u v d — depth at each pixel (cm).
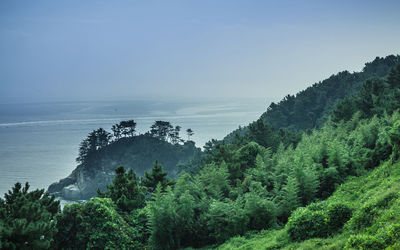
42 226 1498
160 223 2042
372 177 2203
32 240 1481
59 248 1862
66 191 13612
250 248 1670
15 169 18400
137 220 2316
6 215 1530
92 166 14300
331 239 1320
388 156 2542
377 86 6175
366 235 1152
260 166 3180
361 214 1359
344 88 12950
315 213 1502
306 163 2795
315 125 10419
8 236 1393
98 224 1948
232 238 1952
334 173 2453
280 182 2633
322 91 13212
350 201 1880
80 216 1906
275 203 2286
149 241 2066
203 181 2980
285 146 5331
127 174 2888
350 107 5603
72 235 1903
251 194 2158
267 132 5244
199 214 2316
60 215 1917
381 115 4656
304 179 2303
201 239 2200
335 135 4603
